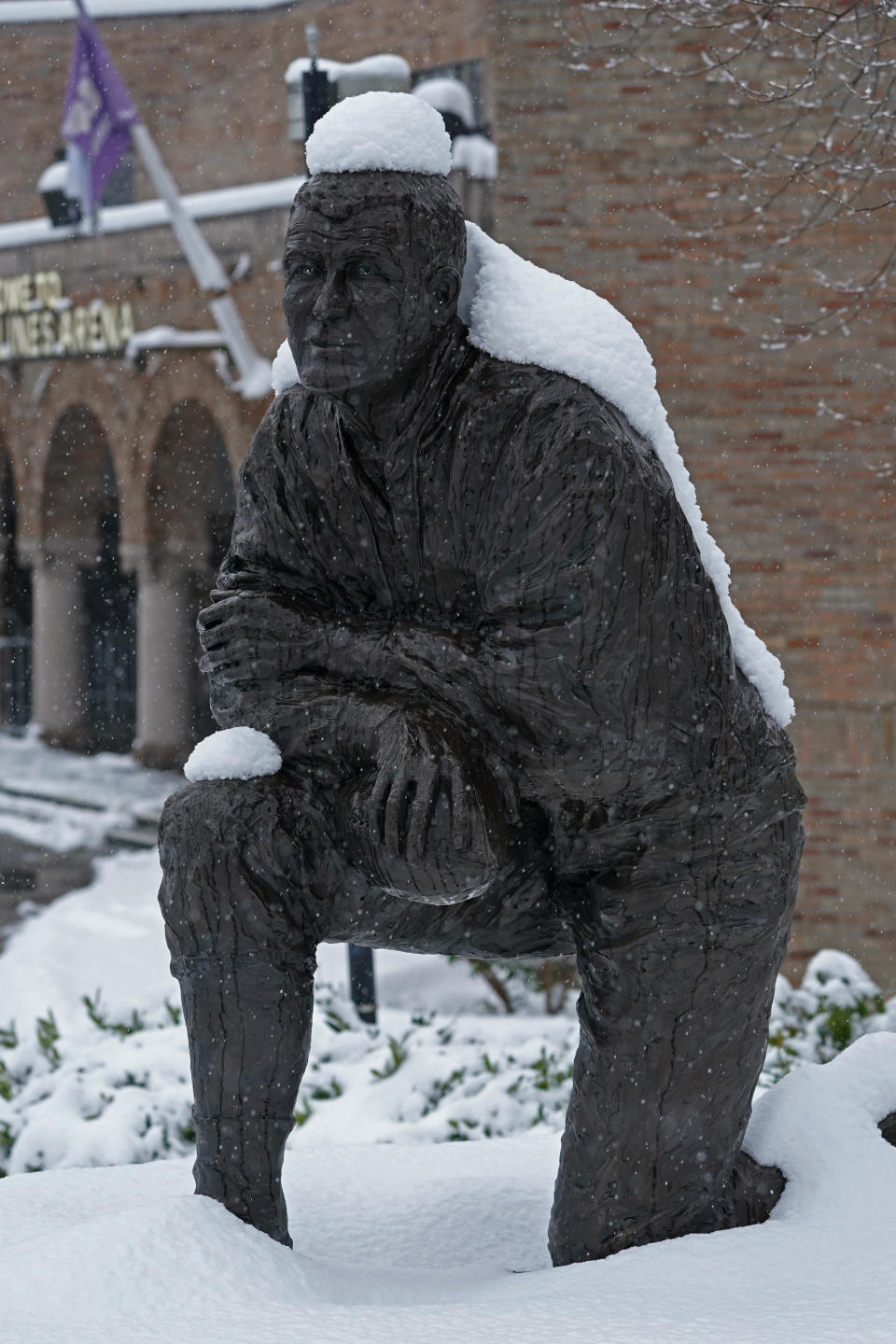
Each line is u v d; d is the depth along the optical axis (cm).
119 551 2838
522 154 999
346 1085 658
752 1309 276
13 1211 362
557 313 312
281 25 2362
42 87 2605
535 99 998
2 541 2803
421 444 309
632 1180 325
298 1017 312
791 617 1000
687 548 310
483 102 1905
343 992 829
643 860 319
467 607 315
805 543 998
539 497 298
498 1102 602
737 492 1000
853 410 993
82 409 2566
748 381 996
